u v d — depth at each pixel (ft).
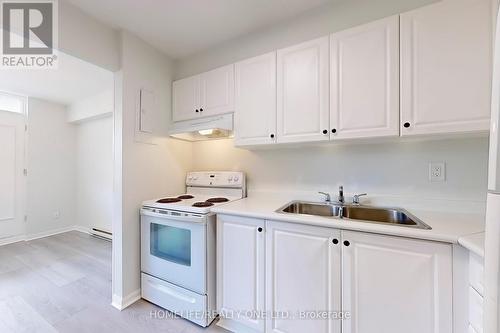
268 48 6.41
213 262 5.45
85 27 5.46
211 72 6.71
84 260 8.98
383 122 4.31
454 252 3.17
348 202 5.66
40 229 11.94
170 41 6.83
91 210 12.63
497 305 1.96
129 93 6.23
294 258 4.38
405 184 5.11
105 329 5.16
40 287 6.96
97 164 12.34
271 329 4.63
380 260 3.65
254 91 5.77
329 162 5.95
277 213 4.64
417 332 3.40
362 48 4.49
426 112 3.97
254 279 4.82
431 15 3.93
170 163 7.50
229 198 6.82
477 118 3.64
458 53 3.75
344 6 5.46
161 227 5.99
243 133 5.94
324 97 4.87
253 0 5.27
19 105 11.43
